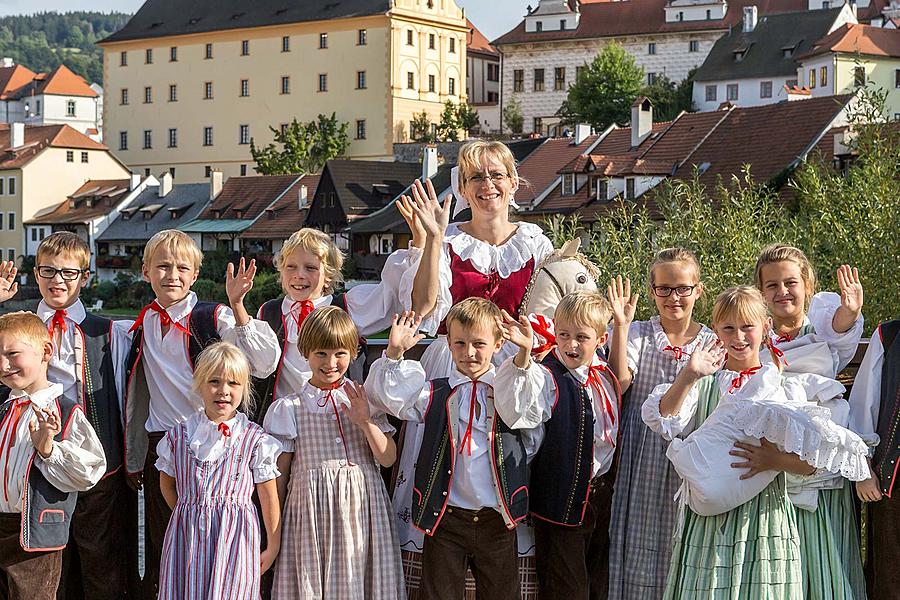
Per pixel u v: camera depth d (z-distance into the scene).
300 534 4.75
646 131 39.47
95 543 5.03
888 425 4.75
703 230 13.78
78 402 5.00
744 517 4.66
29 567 4.79
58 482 4.73
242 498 4.71
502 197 5.27
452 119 76.31
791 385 4.82
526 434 4.78
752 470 4.62
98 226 67.25
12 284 5.17
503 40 82.94
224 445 4.73
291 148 72.75
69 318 5.14
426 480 4.71
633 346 5.16
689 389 4.69
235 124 83.31
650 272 5.20
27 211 72.25
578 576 4.82
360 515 4.75
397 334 4.69
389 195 54.31
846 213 14.26
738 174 33.97
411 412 4.75
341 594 4.70
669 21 79.25
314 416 4.80
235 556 4.64
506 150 5.31
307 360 4.85
